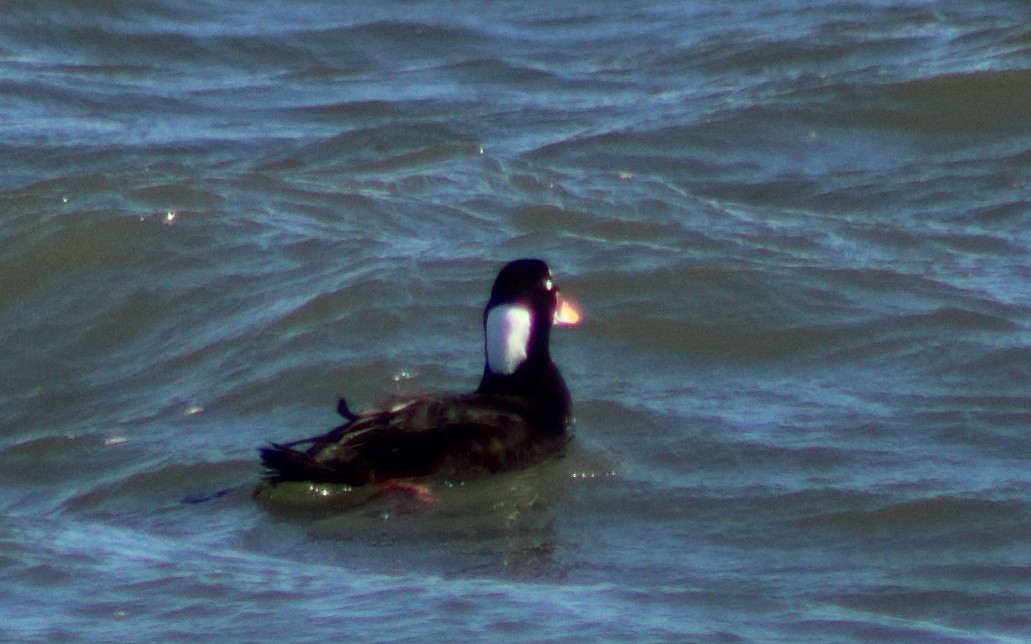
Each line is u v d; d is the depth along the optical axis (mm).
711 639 10422
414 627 10594
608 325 16125
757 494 12820
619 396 14602
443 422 13133
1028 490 12680
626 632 10516
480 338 15906
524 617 10750
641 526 12430
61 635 10602
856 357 15406
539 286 13781
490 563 11797
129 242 18234
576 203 19641
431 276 17141
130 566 11711
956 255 17938
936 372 14977
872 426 13922
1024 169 20375
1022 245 18188
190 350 16094
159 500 13078
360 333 16000
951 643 10398
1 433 14867
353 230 18781
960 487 12742
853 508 12492
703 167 20969
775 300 16469
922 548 11891
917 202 19656
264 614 10859
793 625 10672
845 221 19109
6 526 12477
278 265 17734
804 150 21359
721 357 15570
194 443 14172
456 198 19891
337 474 12672
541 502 12805
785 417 14164
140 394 15391
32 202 19391
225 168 21422
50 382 15859
